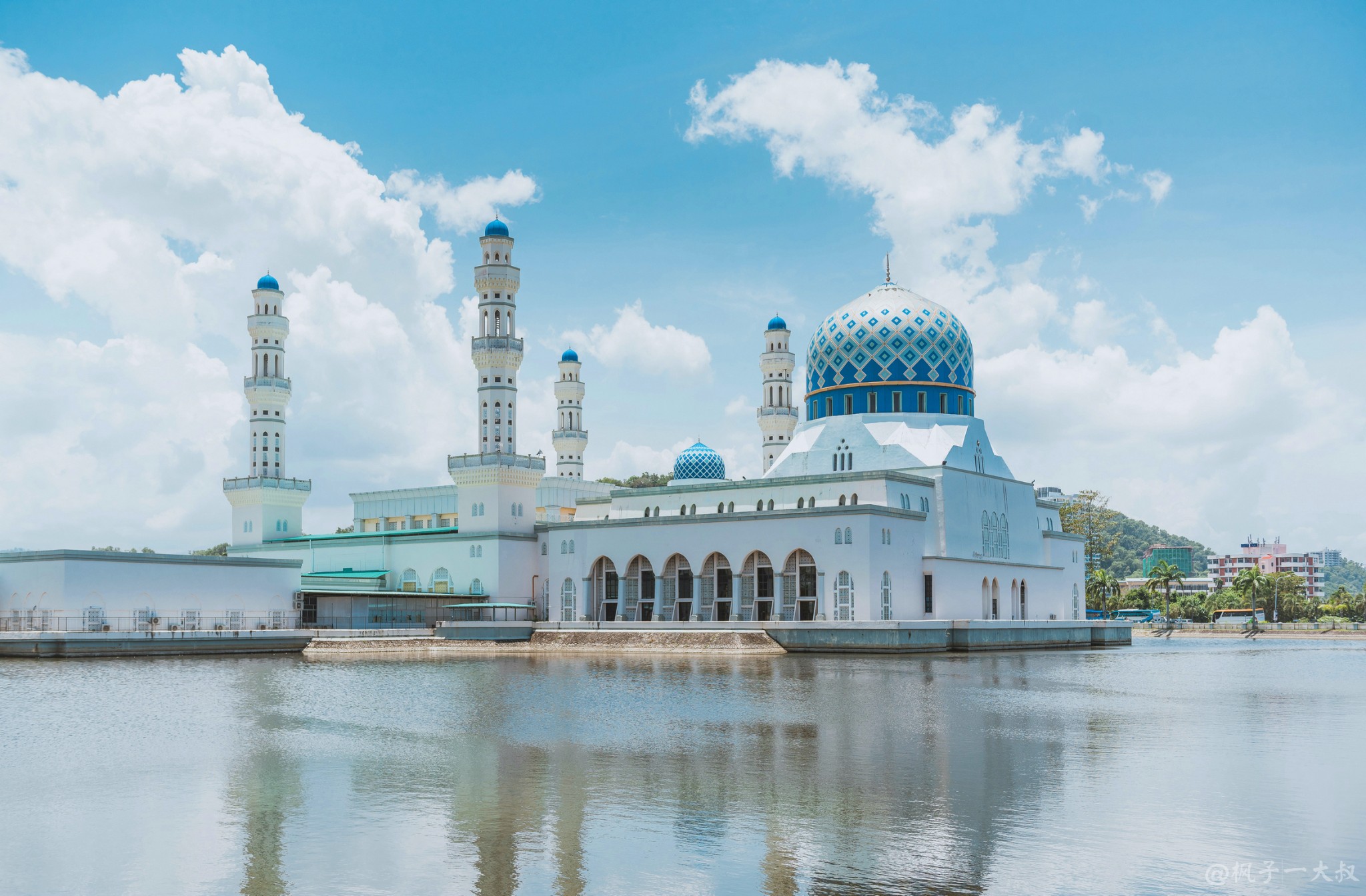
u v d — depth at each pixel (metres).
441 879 23.02
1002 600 120.12
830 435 120.19
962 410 123.94
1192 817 27.77
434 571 129.00
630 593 119.75
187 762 36.06
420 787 31.77
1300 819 27.52
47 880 23.25
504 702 53.78
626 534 118.25
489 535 124.62
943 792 30.70
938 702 53.31
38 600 98.38
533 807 29.06
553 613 124.00
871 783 31.86
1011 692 58.78
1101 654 105.38
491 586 123.94
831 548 102.56
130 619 100.44
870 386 121.56
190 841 26.02
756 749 38.03
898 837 25.92
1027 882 22.62
